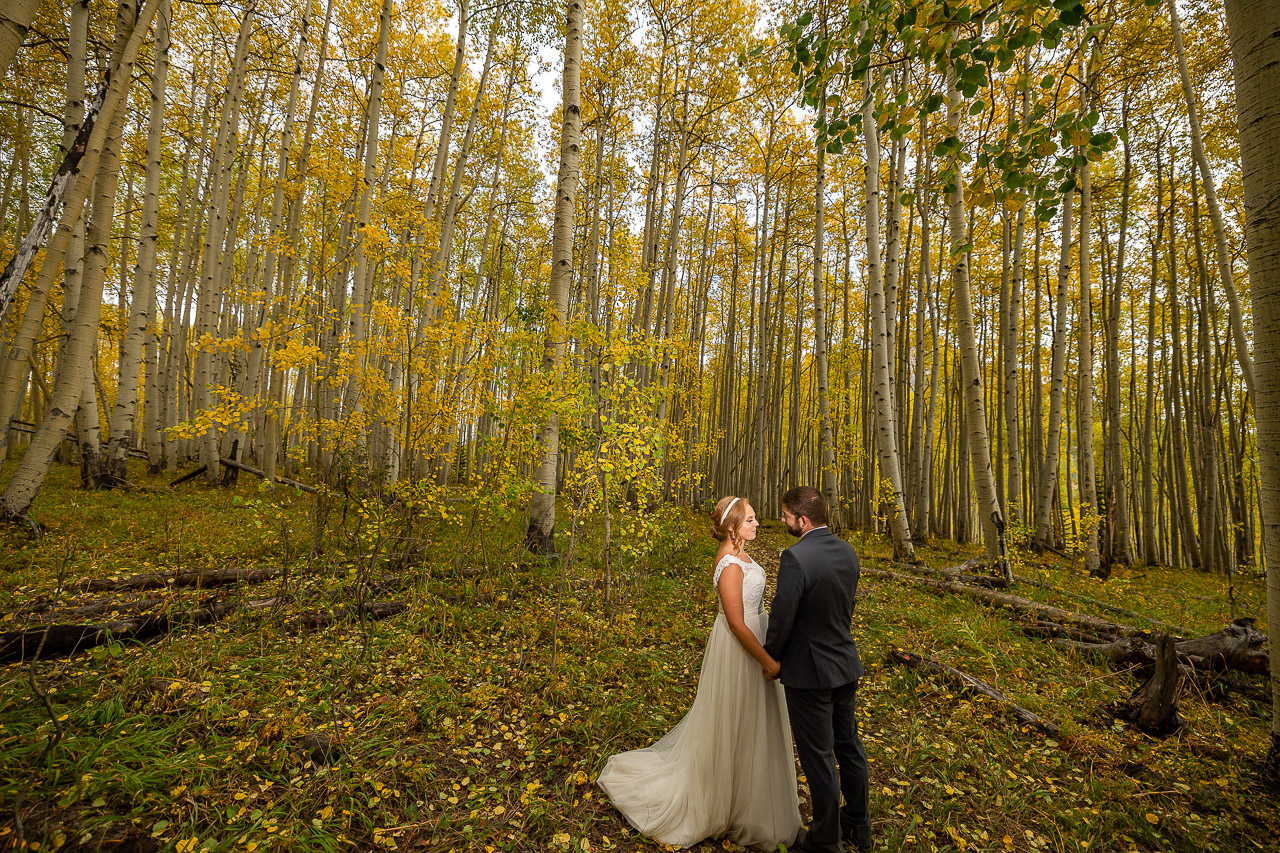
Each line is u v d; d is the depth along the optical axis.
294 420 6.57
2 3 2.95
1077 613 5.20
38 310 6.14
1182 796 2.46
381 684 3.06
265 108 13.92
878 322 8.47
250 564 5.11
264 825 1.90
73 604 3.73
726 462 18.31
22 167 12.52
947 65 2.83
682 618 4.68
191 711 2.52
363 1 12.33
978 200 3.10
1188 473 17.14
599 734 2.73
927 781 2.51
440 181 11.01
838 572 2.04
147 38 8.75
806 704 2.00
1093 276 14.78
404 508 5.50
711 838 2.12
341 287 10.91
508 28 12.56
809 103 3.19
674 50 13.52
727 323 20.84
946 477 15.73
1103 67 9.25
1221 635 3.83
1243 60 2.49
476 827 2.04
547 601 4.78
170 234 16.36
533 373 5.11
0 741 2.08
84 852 1.69
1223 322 14.30
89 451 8.27
